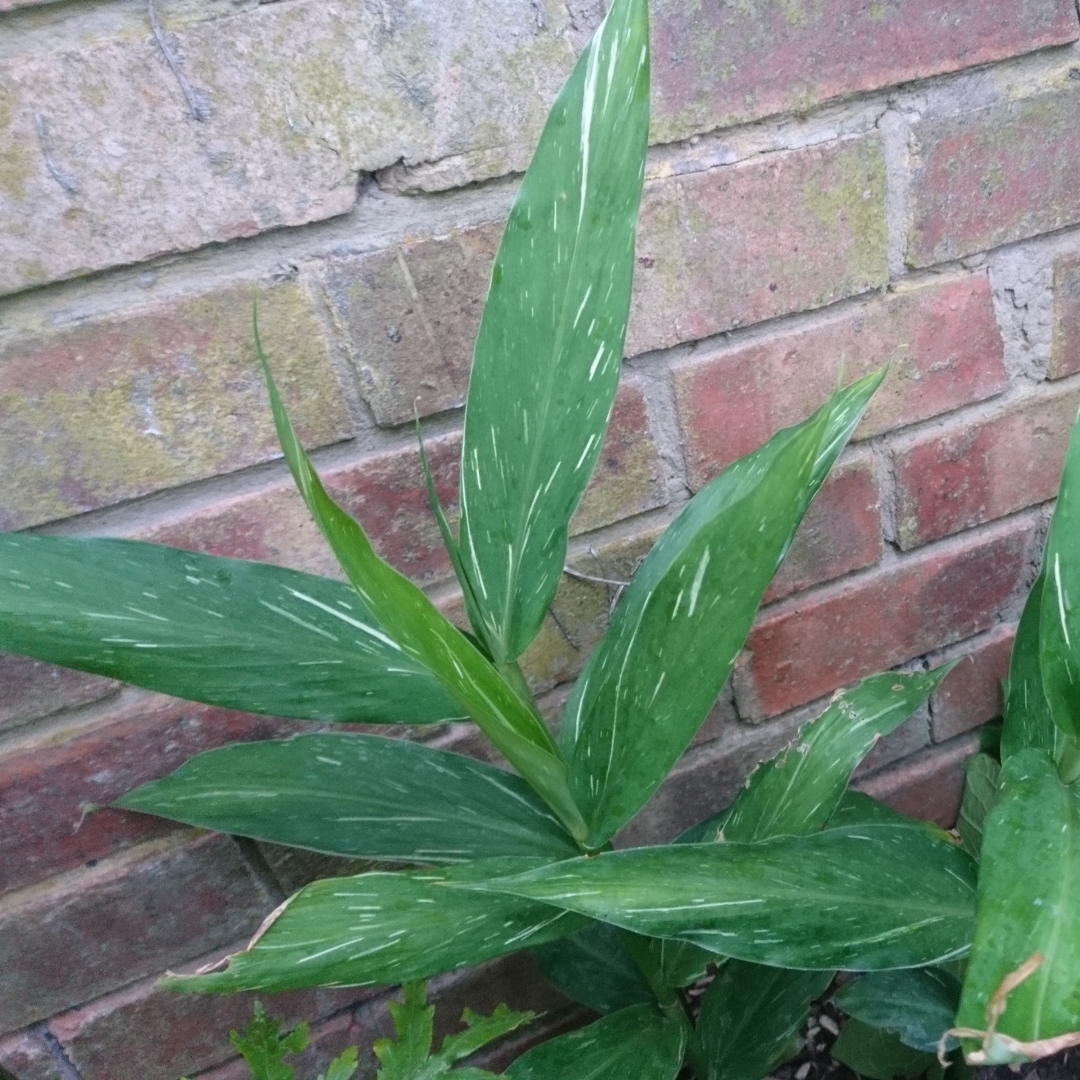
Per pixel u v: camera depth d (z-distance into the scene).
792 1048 0.50
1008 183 0.47
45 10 0.34
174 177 0.37
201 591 0.35
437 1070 0.36
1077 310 0.51
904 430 0.51
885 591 0.55
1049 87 0.46
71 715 0.43
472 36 0.38
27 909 0.45
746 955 0.29
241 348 0.40
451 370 0.43
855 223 0.45
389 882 0.33
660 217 0.43
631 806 0.33
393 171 0.39
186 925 0.49
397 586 0.26
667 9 0.40
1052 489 0.55
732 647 0.29
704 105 0.41
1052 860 0.24
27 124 0.35
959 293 0.49
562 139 0.31
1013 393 0.52
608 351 0.32
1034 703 0.39
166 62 0.35
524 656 0.50
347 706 0.35
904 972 0.49
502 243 0.33
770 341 0.47
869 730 0.42
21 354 0.37
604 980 0.50
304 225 0.39
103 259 0.37
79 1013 0.49
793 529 0.27
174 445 0.40
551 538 0.34
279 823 0.39
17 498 0.39
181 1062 0.52
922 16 0.43
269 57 0.36
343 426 0.42
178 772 0.40
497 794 0.41
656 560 0.36
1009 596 0.58
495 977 0.57
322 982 0.32
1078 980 0.21
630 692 0.31
